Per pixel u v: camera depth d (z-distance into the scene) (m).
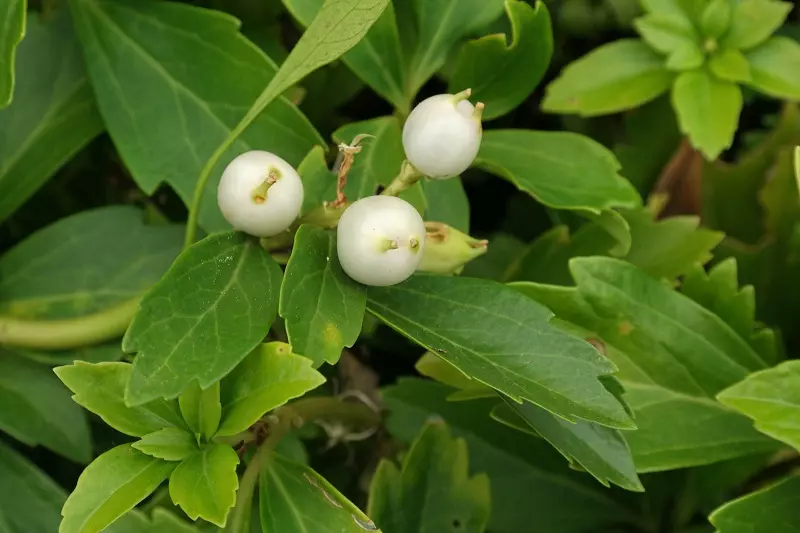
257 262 0.21
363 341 0.28
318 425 0.26
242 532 0.22
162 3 0.24
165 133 0.24
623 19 0.29
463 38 0.26
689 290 0.25
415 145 0.21
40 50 0.25
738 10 0.28
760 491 0.23
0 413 0.24
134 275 0.25
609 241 0.26
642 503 0.26
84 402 0.21
